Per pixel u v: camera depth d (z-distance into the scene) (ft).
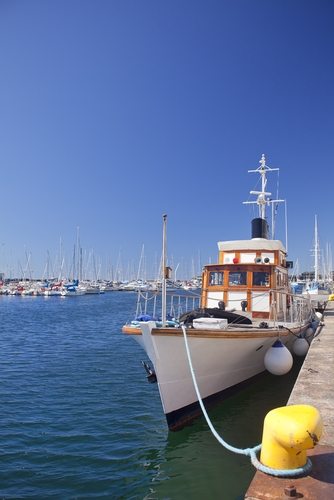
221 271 39.60
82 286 295.89
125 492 20.40
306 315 48.34
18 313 135.54
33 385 40.55
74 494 20.33
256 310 37.42
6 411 32.60
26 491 20.62
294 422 11.00
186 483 21.03
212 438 26.27
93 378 43.39
